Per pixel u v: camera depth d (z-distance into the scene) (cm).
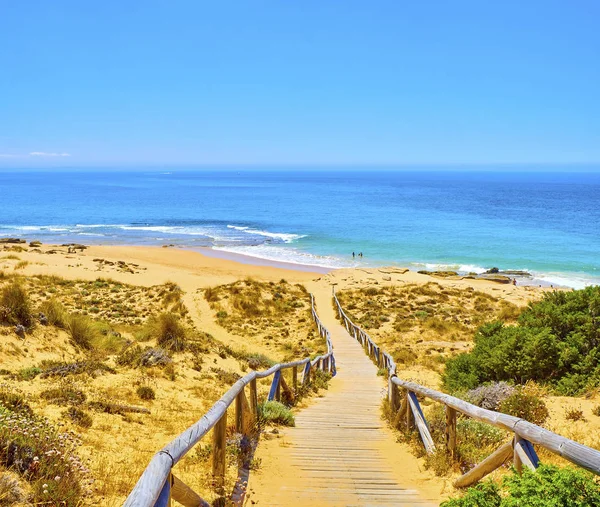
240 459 588
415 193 18425
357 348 2291
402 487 537
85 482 454
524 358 1199
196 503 393
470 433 678
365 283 4003
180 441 378
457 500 375
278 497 504
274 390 925
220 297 3050
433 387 1398
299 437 744
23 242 5625
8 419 475
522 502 310
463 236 7069
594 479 394
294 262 5212
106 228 7875
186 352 1496
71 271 3544
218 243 6378
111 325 2125
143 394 977
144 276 3719
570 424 834
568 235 7194
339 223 8575
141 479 296
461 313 3083
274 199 14825
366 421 870
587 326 1223
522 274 4647
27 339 1263
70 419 713
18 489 389
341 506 484
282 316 2962
